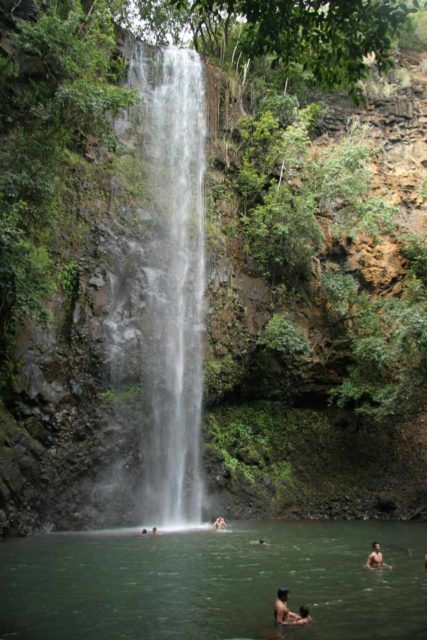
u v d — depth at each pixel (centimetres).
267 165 2616
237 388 2428
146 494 1998
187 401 2194
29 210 1769
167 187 2381
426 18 3309
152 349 2112
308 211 2469
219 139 2612
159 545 1527
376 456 2409
